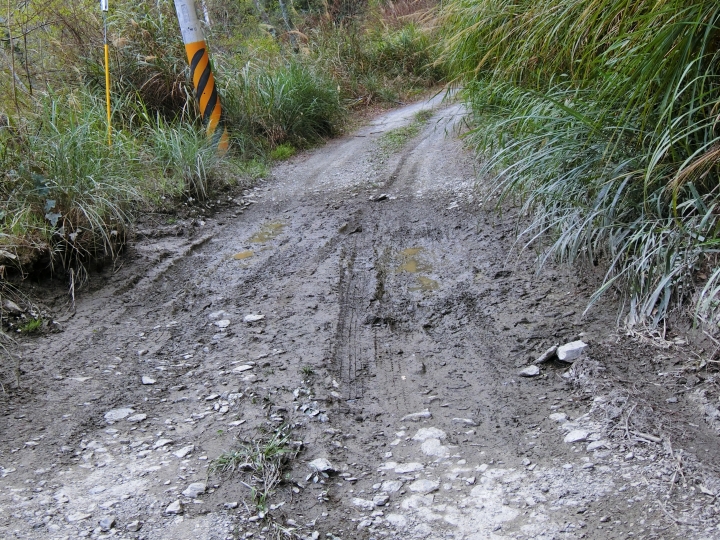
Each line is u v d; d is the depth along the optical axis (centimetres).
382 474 272
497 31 575
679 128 349
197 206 653
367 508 253
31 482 271
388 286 455
